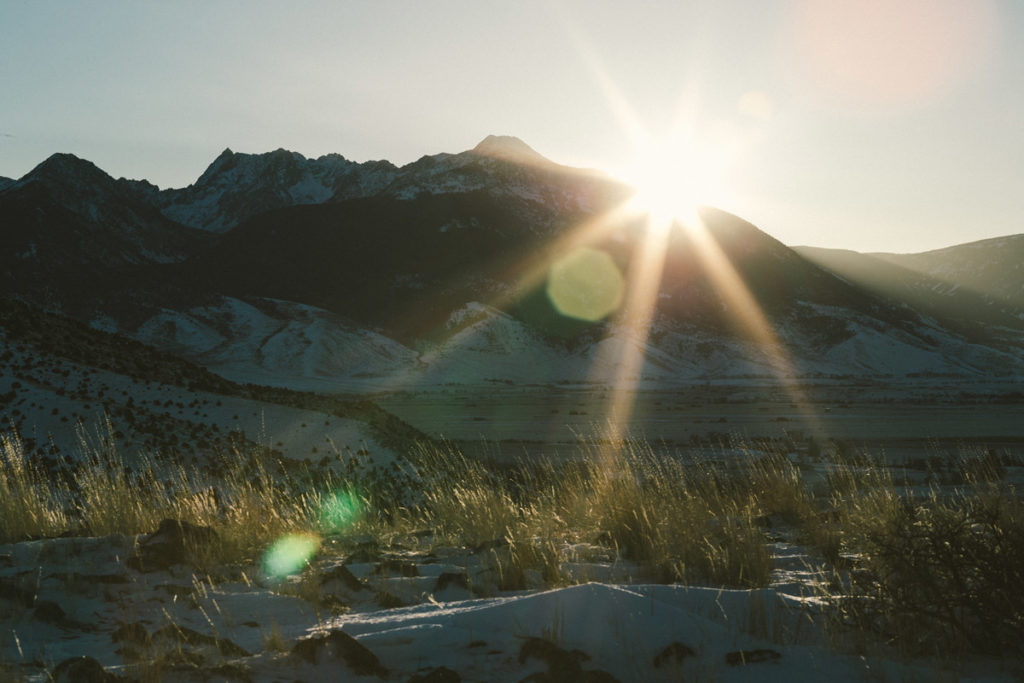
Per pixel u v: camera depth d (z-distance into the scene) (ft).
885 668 12.44
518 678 11.85
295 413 77.10
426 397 451.94
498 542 21.79
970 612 15.05
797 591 17.38
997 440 184.85
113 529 23.82
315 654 12.50
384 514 33.91
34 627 14.70
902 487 39.70
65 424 61.82
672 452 97.14
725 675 11.98
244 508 24.93
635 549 21.59
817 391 511.81
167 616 15.40
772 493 31.37
